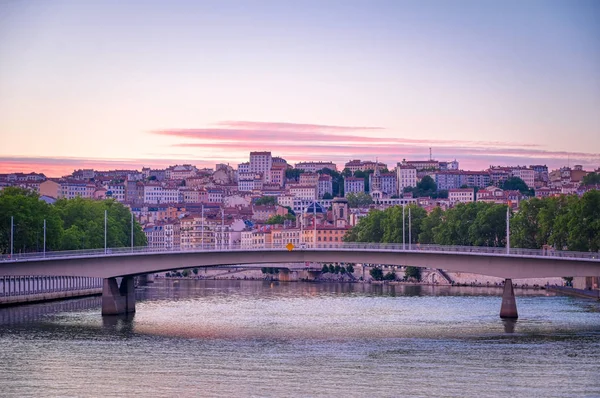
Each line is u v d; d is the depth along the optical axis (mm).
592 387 165625
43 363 187000
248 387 166875
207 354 196000
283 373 177125
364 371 178250
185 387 167250
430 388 165125
